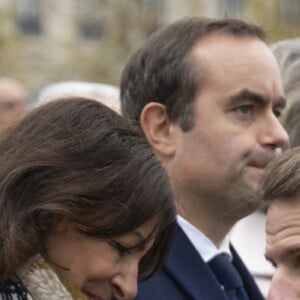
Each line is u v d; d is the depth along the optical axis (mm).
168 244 3859
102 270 3623
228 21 4965
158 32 5086
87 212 3576
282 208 3762
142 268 3855
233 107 4801
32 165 3600
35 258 3572
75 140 3666
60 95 4250
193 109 4824
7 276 3549
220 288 4688
